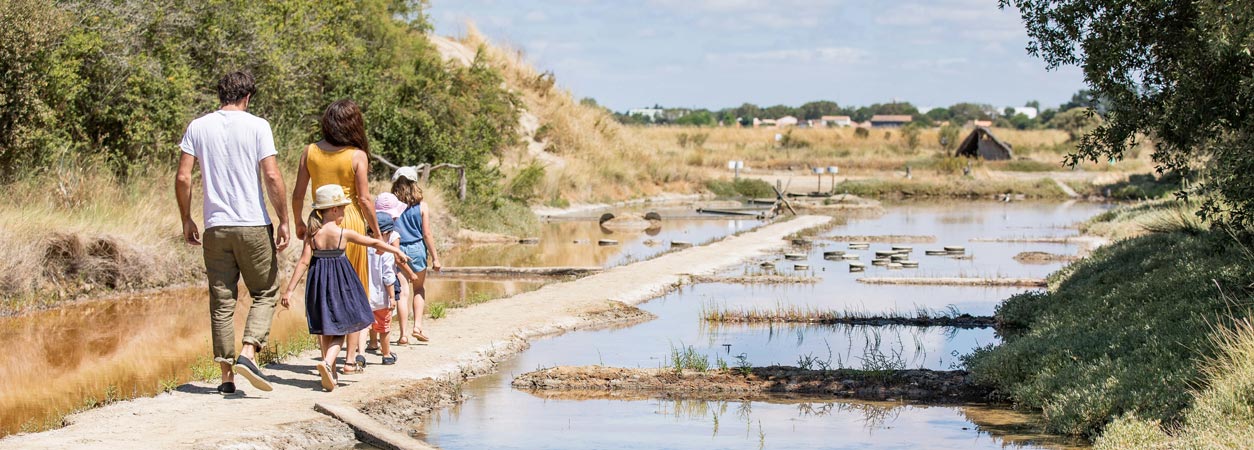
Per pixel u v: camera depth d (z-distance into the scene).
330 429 8.02
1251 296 10.06
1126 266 14.19
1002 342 12.69
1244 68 10.65
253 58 23.34
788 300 16.69
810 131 94.50
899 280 18.95
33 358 11.44
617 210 39.34
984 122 156.00
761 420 9.23
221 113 8.39
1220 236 12.54
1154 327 10.08
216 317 8.63
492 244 26.20
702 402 9.97
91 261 16.22
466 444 8.29
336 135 9.07
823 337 13.60
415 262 11.38
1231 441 6.99
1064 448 8.17
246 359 8.43
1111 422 8.16
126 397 9.52
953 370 10.95
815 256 23.56
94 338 12.66
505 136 39.12
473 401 9.80
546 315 14.04
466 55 49.03
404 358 10.80
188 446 7.28
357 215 9.23
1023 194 50.34
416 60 33.06
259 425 7.88
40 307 14.89
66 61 18.05
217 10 22.62
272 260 8.59
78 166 18.69
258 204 8.43
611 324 14.27
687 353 11.69
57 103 18.27
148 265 16.97
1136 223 26.45
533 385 10.45
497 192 30.58
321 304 8.83
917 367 11.61
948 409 9.66
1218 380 7.94
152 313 14.55
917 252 24.83
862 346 12.95
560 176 40.59
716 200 46.19
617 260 22.58
